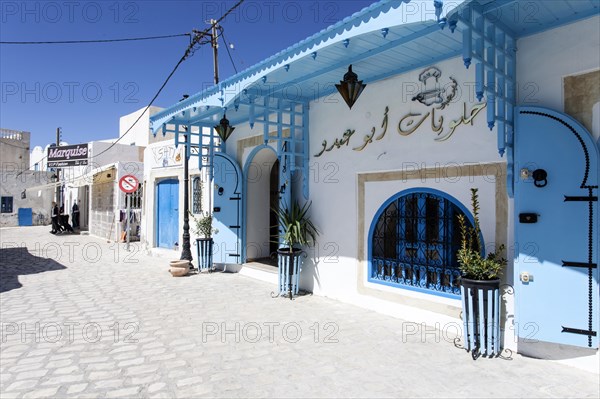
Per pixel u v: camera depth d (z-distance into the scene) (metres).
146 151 13.22
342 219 6.48
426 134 5.27
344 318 5.65
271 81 5.96
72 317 5.79
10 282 8.29
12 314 5.94
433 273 5.31
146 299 6.83
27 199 26.81
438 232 5.22
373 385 3.67
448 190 5.03
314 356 4.34
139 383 3.72
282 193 7.37
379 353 4.41
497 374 3.86
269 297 6.88
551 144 3.92
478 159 4.71
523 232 4.04
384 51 4.63
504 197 4.49
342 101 6.45
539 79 4.14
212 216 9.66
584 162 3.76
